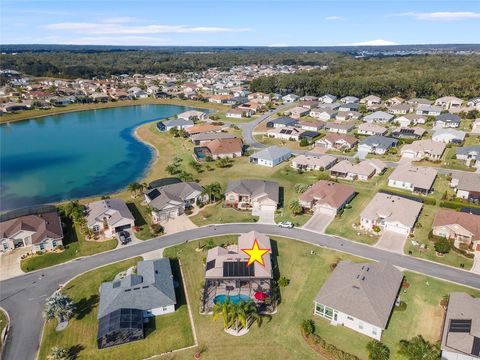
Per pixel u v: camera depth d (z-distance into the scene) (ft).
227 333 168.55
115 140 526.57
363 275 183.21
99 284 204.54
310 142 472.03
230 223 268.82
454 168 370.32
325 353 156.15
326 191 293.84
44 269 220.84
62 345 164.25
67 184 371.56
